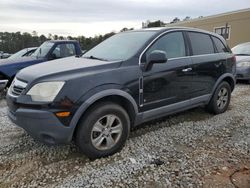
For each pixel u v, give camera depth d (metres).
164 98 4.22
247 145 3.94
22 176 3.12
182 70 4.43
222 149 3.81
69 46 8.48
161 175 3.11
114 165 3.36
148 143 4.01
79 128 3.35
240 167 3.29
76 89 3.25
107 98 3.59
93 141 3.44
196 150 3.78
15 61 7.45
